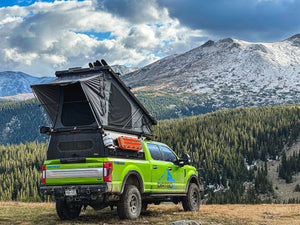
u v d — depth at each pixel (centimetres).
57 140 968
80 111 973
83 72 1025
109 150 927
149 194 1075
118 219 979
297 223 966
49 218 1063
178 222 870
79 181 912
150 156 1096
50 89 989
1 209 1312
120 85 1055
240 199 16888
